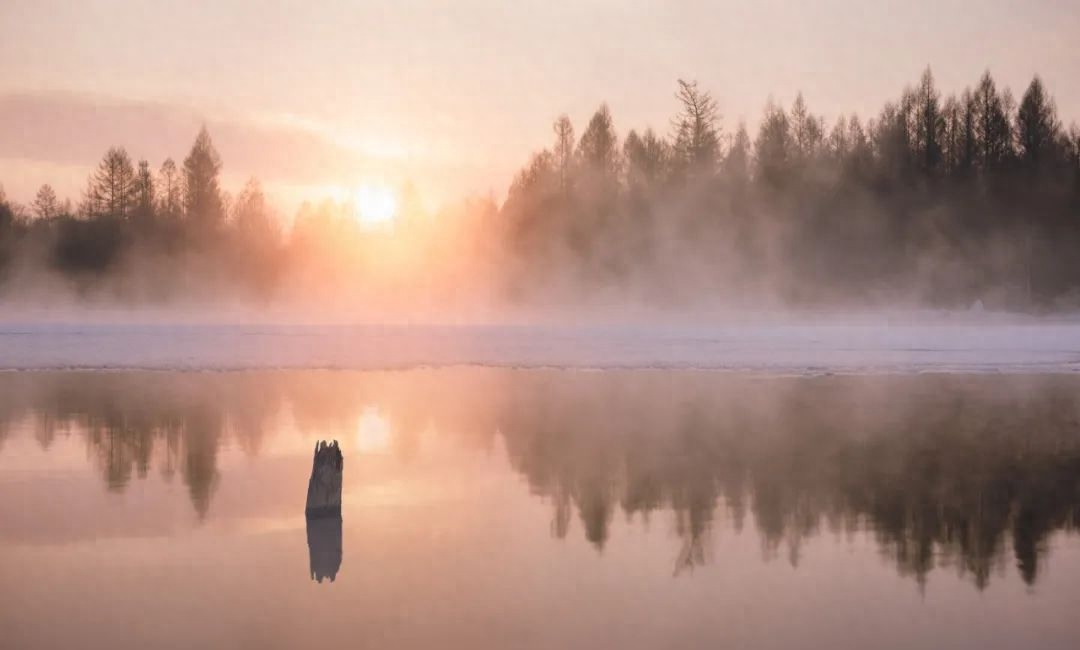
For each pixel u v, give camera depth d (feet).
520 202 287.28
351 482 45.57
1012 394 80.38
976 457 51.65
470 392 81.00
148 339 140.87
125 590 30.35
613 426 62.13
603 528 37.60
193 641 26.27
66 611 28.53
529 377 94.58
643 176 270.67
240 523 38.24
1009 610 28.53
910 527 37.68
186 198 300.40
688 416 66.95
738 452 53.26
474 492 43.60
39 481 45.62
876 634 26.73
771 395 79.77
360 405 72.13
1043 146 242.78
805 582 31.14
